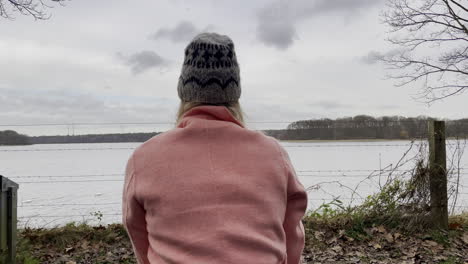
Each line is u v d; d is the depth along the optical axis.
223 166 1.32
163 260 1.21
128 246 5.19
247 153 1.36
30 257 4.56
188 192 1.26
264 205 1.28
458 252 4.95
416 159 5.71
